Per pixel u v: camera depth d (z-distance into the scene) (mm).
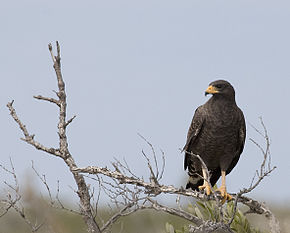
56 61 10805
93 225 10180
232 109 13922
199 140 14352
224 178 14000
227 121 13867
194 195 10852
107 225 10062
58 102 10781
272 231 11383
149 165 10055
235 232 11094
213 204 11094
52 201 9883
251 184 9828
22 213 9719
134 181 10148
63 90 10820
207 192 12836
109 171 10297
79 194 10352
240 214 11070
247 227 11000
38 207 9219
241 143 14367
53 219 9430
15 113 10445
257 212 11531
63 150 10555
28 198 9125
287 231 12414
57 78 10820
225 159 14367
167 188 10445
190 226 10008
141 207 9984
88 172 10352
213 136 14031
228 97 13859
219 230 9977
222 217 10023
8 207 9883
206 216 11133
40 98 10656
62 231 9500
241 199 11344
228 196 12719
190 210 11062
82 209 10133
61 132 10633
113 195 9797
